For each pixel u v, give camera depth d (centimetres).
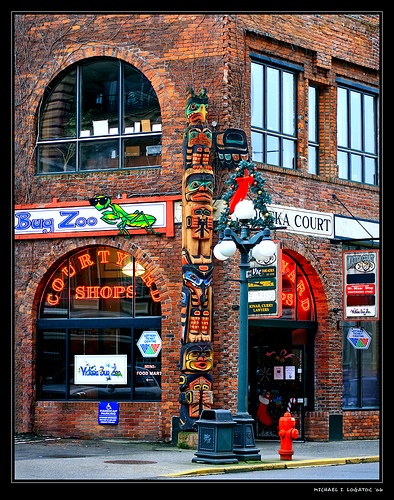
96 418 2545
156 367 2514
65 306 2622
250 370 2658
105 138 2608
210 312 2391
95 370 2577
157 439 2475
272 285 2345
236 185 2183
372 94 2961
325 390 2706
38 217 2627
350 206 2827
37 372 2630
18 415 2611
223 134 2444
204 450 2047
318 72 2772
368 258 2636
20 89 2677
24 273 2636
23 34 2681
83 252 2612
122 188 2553
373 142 2956
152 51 2538
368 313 2627
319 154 2791
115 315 2569
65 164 2647
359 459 2241
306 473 1967
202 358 2364
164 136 2512
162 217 2497
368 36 2923
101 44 2595
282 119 2672
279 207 2595
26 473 1864
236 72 2488
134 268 2555
